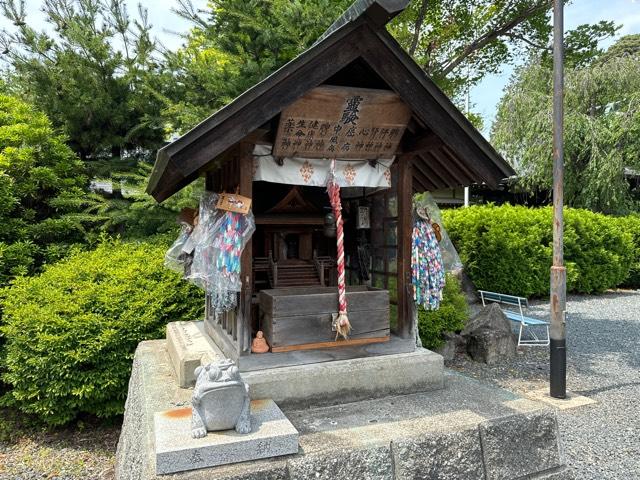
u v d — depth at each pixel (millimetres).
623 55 14734
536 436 2986
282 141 3105
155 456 2266
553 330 5703
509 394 3445
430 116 3107
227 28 7543
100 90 8344
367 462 2516
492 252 11516
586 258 13172
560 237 5648
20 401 5340
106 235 7863
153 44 8664
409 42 9984
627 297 13539
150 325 5176
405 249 3709
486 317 7664
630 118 13859
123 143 8953
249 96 2688
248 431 2424
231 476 2213
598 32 10602
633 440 4582
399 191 3734
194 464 2230
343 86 3020
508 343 7297
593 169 14148
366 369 3326
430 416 2980
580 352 7891
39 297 5207
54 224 7199
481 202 19344
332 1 7828
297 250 4281
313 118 3029
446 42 10789
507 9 10039
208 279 3172
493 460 2811
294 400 3117
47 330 4770
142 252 6445
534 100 14633
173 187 3975
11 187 6723
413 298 3740
